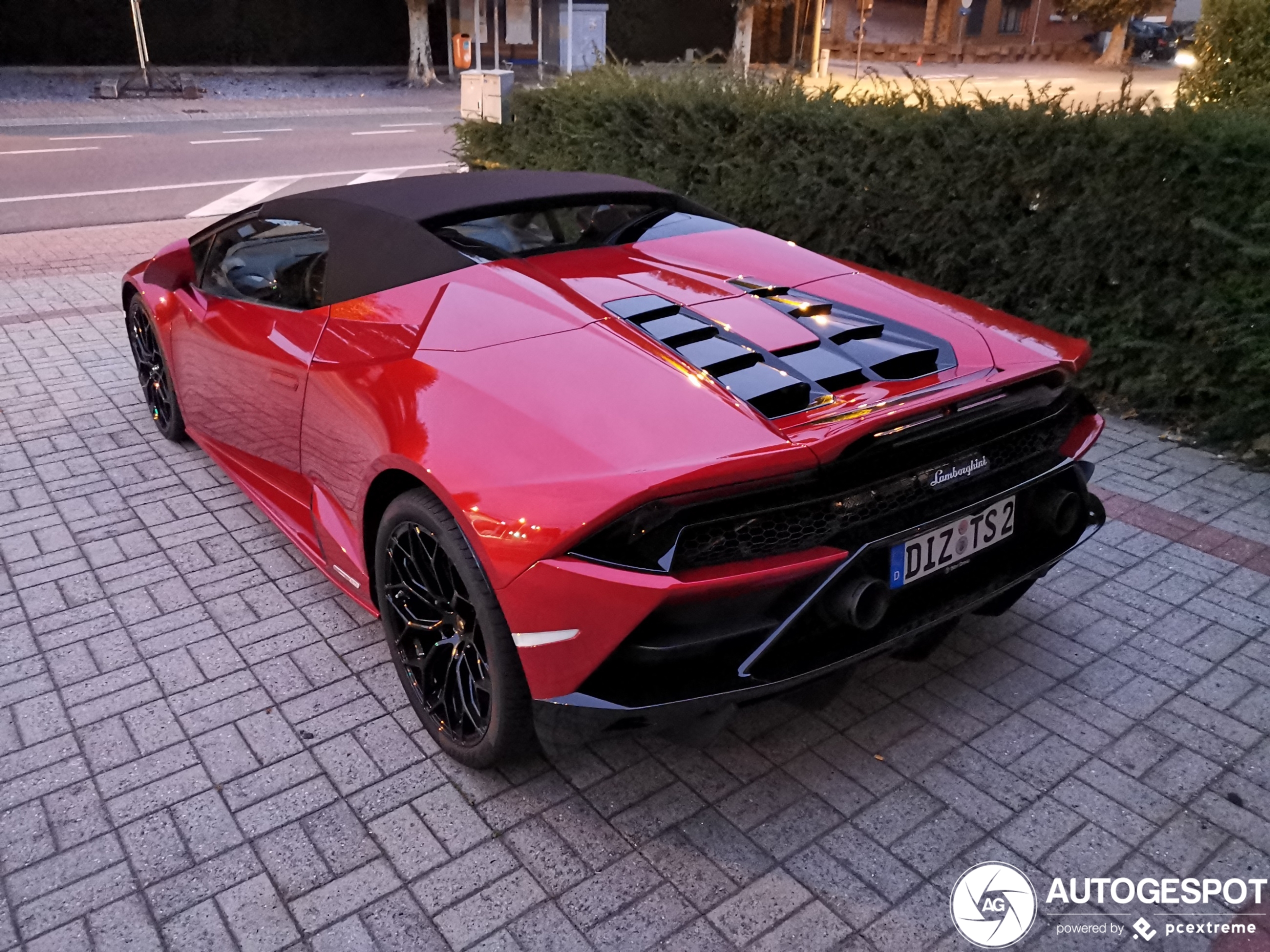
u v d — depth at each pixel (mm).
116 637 3119
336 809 2396
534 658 2105
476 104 8609
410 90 23859
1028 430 2482
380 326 2738
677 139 6578
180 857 2260
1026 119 4707
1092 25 45969
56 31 21625
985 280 5188
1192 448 4477
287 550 3646
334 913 2105
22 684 2893
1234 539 3652
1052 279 4926
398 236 2904
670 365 2277
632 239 3072
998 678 2875
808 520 2113
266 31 24406
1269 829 2309
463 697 2434
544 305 2545
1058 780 2467
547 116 7895
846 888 2152
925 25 42719
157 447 4559
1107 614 3195
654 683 2096
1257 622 3131
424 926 2068
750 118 6047
